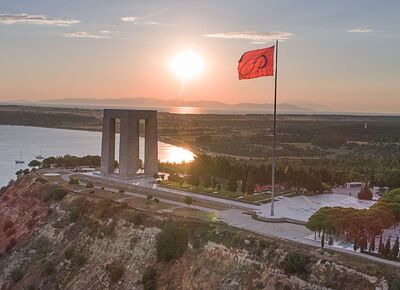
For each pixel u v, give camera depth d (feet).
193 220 260.62
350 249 210.38
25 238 312.71
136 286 232.53
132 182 368.48
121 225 272.51
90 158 497.46
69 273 262.47
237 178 375.66
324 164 562.66
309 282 190.49
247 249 217.77
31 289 261.24
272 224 262.06
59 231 297.74
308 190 354.54
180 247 234.17
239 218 274.77
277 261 204.54
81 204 311.68
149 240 253.65
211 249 227.81
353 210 234.58
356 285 180.55
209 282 213.25
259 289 198.80
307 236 236.22
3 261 299.17
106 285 243.40
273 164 275.39
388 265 187.62
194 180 357.41
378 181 394.32
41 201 345.51
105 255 261.03
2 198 400.67
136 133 385.09
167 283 224.12
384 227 229.86
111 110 388.98
